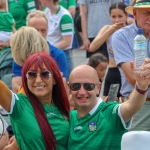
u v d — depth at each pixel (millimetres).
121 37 11781
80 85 8641
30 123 8641
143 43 9398
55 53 12562
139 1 11398
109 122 8484
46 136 8586
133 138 7625
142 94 8234
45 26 12820
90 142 8523
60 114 8969
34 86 8797
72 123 8758
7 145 10016
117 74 14672
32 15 12867
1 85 8547
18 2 17594
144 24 11445
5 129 10250
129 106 8305
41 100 8875
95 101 8688
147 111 11625
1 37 14969
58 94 9000
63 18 16188
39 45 10594
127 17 14828
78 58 25297
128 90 11820
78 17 24984
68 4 20906
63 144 8758
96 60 13477
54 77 8930
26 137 8633
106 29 14922
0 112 11625
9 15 15383
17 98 8727
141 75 8156
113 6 14805
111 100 11305
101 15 18312
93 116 8617
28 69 8797
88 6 18469
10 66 14203
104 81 15078
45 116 8727
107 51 15672
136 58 9391
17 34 10664
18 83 12445
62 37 16250
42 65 8766
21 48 10555
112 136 8477
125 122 8422
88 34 18500
